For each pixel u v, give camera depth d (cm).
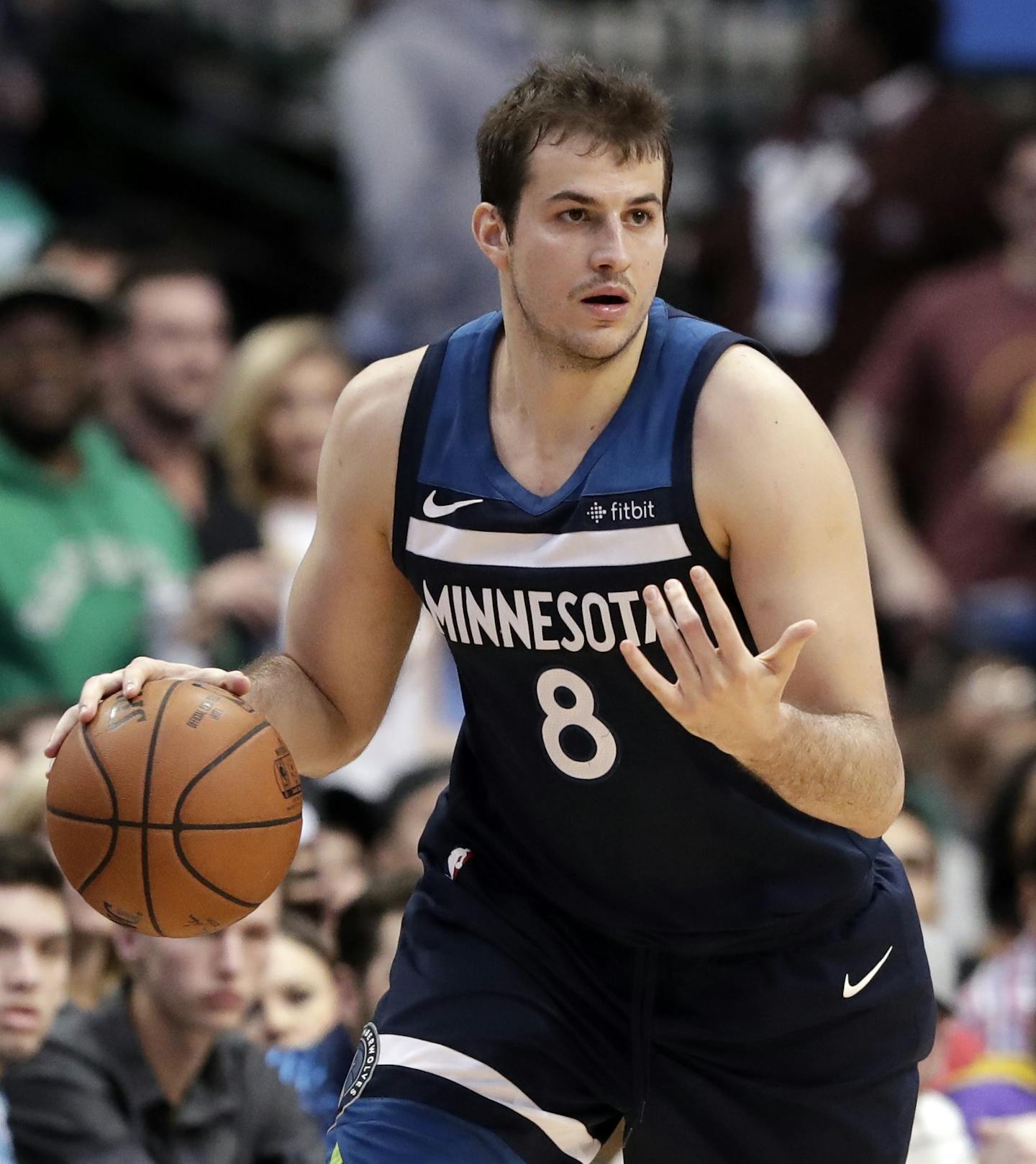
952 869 2553
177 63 4422
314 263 4269
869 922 1312
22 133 4044
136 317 2736
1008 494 3112
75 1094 1567
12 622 2416
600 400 1227
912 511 3247
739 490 1198
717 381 1213
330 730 1381
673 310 1262
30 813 1839
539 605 1229
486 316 1305
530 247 1184
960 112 3362
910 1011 1331
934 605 3094
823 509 1201
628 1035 1312
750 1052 1312
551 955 1313
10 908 1592
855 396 3234
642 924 1294
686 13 4572
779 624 1204
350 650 1361
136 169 4306
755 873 1277
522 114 1187
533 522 1227
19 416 2464
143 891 1252
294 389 2747
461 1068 1288
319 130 4453
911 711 2944
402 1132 1277
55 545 2453
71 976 1803
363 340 3294
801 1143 1333
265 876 1274
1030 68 3794
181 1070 1614
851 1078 1319
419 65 3256
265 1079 1700
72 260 3134
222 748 1259
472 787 1362
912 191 3334
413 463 1272
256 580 2464
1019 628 3077
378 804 2109
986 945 2280
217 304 2784
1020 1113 1869
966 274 3228
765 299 3391
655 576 1214
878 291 3359
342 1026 1869
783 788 1152
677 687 1099
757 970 1299
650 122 1178
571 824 1281
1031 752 2277
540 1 4506
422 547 1267
